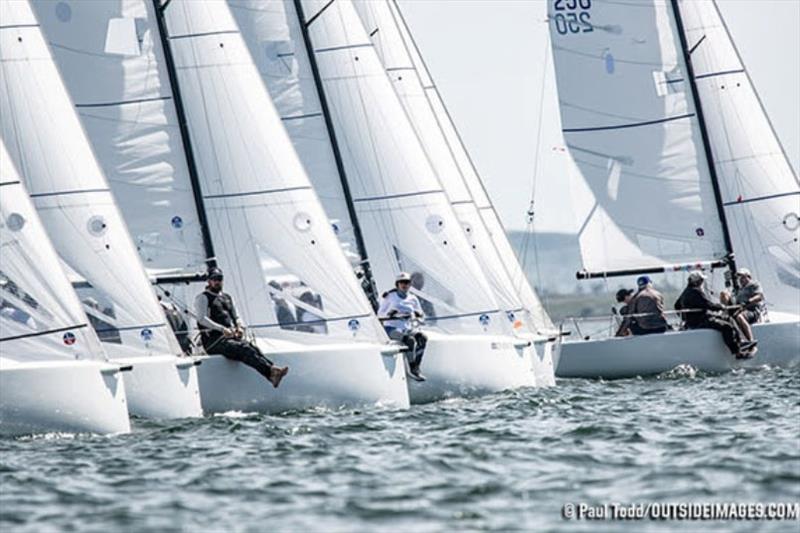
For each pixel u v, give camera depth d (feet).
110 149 310.86
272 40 346.33
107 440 251.80
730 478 209.36
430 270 336.49
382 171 343.26
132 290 284.20
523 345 333.83
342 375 295.69
